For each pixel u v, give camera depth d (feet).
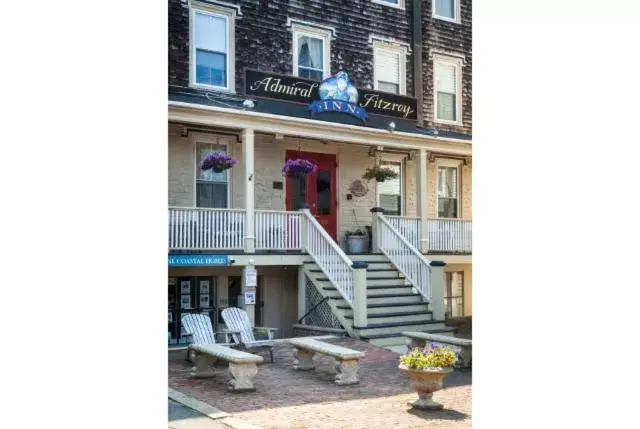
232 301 43.93
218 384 27.63
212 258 39.34
